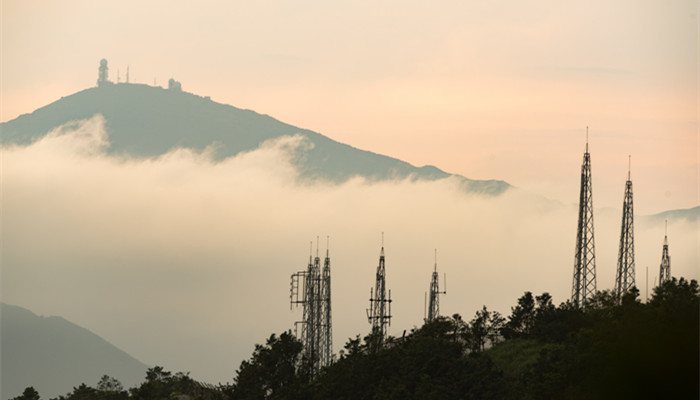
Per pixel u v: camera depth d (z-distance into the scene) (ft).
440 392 480.23
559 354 488.02
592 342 475.72
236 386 588.50
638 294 524.11
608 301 577.84
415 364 523.70
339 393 539.70
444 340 581.53
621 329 442.91
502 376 501.15
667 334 399.44
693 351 388.57
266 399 572.92
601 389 404.36
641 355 397.19
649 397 393.29
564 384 453.99
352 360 562.25
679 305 434.30
